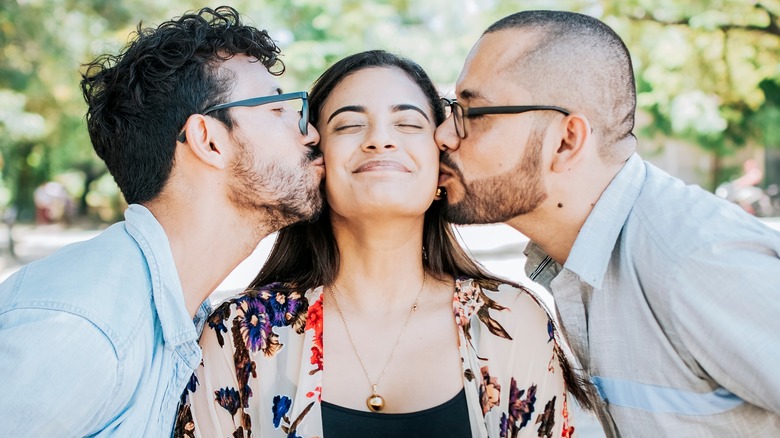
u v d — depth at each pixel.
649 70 9.87
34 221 23.80
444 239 2.12
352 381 1.89
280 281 2.12
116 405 1.63
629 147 1.98
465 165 1.99
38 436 1.51
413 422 1.80
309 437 1.79
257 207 1.90
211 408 1.82
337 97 1.98
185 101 1.85
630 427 1.84
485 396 1.86
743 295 1.62
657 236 1.78
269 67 2.05
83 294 1.61
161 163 1.88
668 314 1.73
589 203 1.93
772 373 1.58
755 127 12.88
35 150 21.27
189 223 1.87
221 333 1.87
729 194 15.52
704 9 9.05
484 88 1.96
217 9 2.04
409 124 1.93
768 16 9.02
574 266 1.87
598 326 1.89
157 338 1.75
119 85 1.91
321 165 1.96
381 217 1.91
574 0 9.69
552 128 1.91
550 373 1.89
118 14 11.70
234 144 1.87
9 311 1.58
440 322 1.97
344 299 2.01
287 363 1.87
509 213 2.00
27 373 1.50
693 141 13.35
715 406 1.74
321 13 12.23
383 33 11.85
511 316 1.92
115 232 1.82
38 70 12.41
